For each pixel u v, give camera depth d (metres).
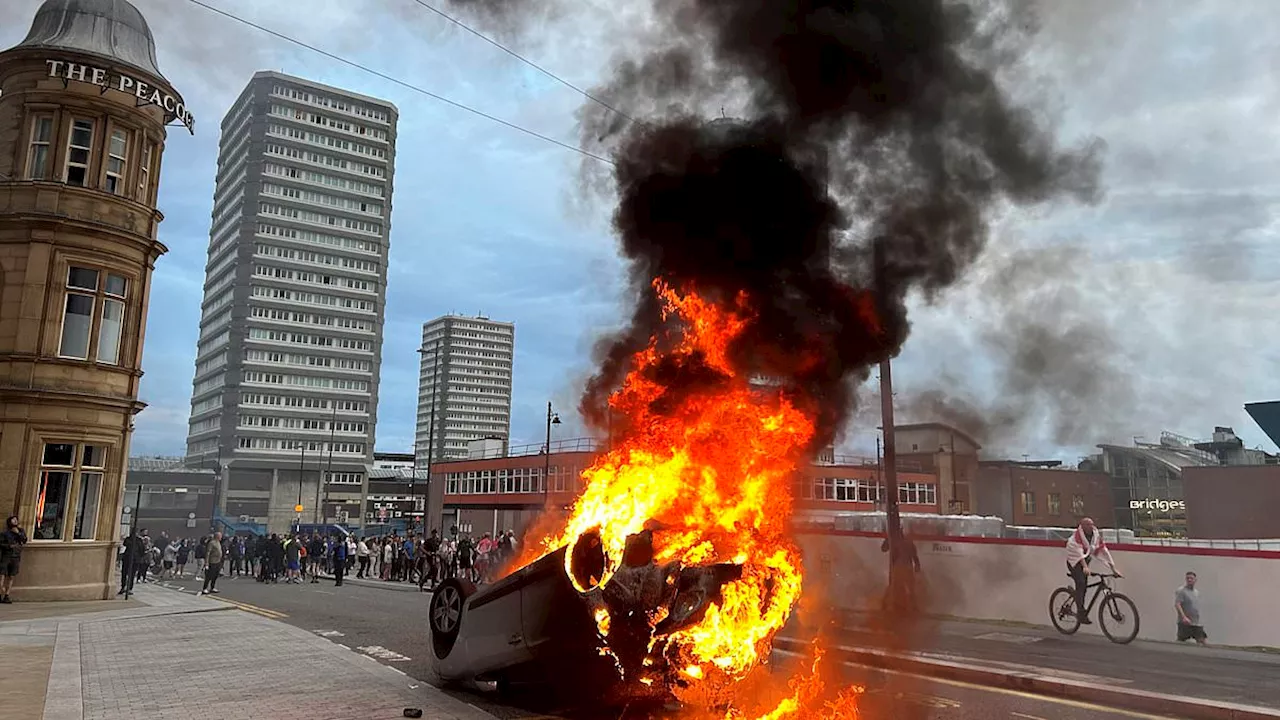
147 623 13.24
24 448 16.80
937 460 29.28
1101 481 49.03
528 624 6.48
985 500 37.44
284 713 6.51
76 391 17.50
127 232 18.56
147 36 19.94
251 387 110.31
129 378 18.89
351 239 120.88
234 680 7.98
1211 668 9.48
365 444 116.44
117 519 18.53
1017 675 8.61
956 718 6.94
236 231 115.94
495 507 56.22
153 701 6.97
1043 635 12.30
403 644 11.02
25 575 16.59
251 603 17.44
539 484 50.28
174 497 101.06
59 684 7.70
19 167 17.69
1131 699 7.70
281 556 27.67
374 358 120.00
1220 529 40.97
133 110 19.03
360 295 120.31
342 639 11.55
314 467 108.88
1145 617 12.48
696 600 5.64
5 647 10.27
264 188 115.56
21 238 17.39
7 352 16.92
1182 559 12.16
